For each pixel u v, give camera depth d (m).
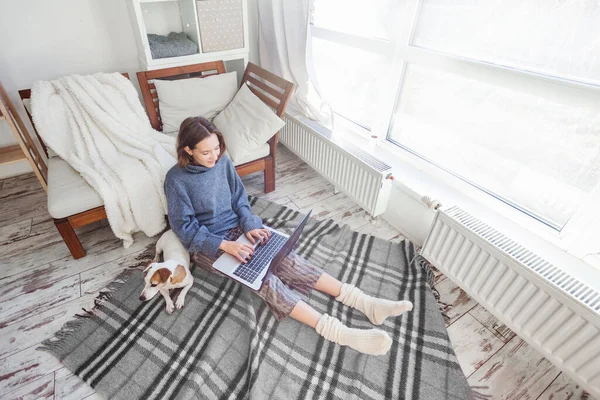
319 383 1.12
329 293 1.35
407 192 1.63
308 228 1.80
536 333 1.14
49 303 1.37
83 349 1.20
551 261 1.21
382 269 1.57
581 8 1.01
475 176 1.53
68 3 1.86
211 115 2.06
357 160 1.69
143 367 1.15
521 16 1.15
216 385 1.10
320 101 2.04
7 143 2.03
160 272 1.21
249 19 2.48
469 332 1.32
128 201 1.52
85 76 1.76
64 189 1.47
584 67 1.05
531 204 1.35
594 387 1.03
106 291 1.42
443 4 1.39
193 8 1.90
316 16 2.02
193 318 1.32
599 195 1.09
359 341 1.14
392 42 1.64
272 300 1.23
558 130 1.17
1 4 1.72
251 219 1.44
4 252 1.60
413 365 1.18
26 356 1.18
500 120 1.34
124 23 2.05
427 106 1.63
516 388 1.14
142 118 1.88
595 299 0.98
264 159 1.96
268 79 1.94
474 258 1.29
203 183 1.30
